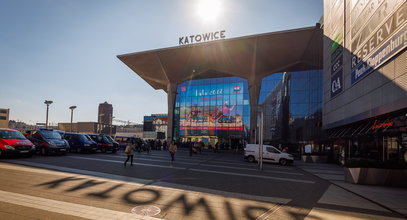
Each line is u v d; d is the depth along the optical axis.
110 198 6.03
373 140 15.40
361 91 14.96
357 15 15.69
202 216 5.03
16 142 13.70
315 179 11.70
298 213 5.59
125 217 4.71
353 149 18.14
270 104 38.97
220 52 34.97
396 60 11.13
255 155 20.38
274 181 10.32
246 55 34.44
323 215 5.50
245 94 41.00
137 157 19.09
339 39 19.28
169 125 42.81
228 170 13.52
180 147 43.03
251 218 5.04
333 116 20.69
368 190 8.85
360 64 15.10
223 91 42.31
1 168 9.76
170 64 39.12
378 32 12.77
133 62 40.31
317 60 33.69
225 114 41.59
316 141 31.44
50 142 16.42
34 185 7.01
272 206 6.11
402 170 9.89
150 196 6.44
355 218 5.39
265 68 36.75
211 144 41.62
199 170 12.65
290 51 32.41
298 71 38.44
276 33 29.72
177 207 5.59
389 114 12.16
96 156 18.09
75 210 4.96
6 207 4.94
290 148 36.97
